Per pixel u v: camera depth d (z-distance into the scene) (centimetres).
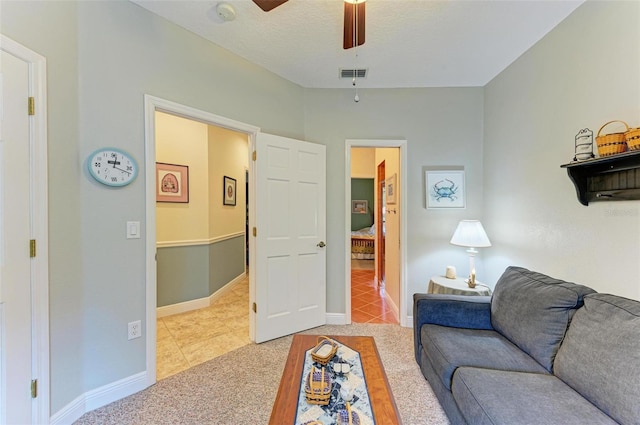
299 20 203
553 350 141
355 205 824
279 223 269
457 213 300
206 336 273
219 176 403
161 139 331
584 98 180
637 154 138
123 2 183
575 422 102
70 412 159
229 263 434
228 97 241
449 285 249
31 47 141
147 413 169
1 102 129
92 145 170
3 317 130
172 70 206
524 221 237
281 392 122
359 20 169
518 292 174
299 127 301
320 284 298
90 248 169
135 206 188
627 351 107
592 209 176
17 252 135
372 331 287
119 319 181
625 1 154
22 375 137
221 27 212
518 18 196
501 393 119
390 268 372
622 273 158
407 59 251
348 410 107
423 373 198
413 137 304
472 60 251
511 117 253
